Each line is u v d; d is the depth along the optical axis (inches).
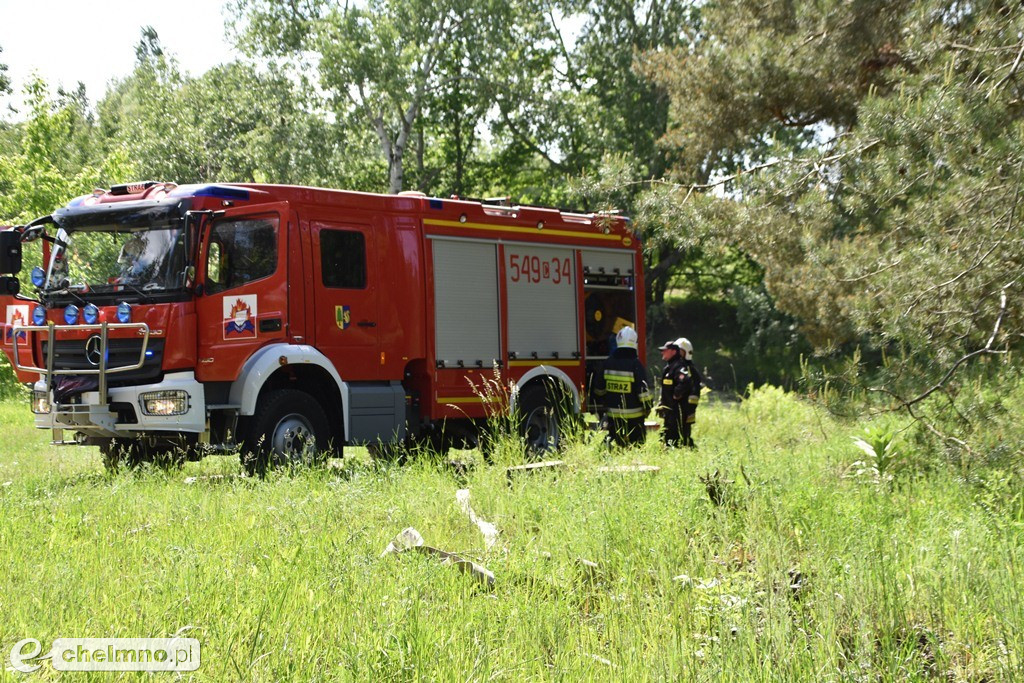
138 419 408.5
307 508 295.9
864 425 418.9
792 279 532.1
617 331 581.9
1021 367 364.2
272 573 214.8
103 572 222.1
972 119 351.3
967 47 376.8
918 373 373.7
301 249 438.6
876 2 520.4
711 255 529.7
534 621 191.6
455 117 1750.7
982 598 207.5
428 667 165.9
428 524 287.0
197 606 191.3
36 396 430.0
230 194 425.4
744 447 426.6
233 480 373.4
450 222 498.6
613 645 185.0
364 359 458.6
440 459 423.5
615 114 1692.9
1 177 1188.5
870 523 264.5
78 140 2075.5
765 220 476.4
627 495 296.4
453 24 1659.7
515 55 1689.2
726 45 700.0
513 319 524.7
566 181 543.2
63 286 427.5
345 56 1551.4
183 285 411.8
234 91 1750.7
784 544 241.8
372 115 1653.5
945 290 360.8
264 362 420.8
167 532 273.7
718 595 204.8
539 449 520.7
